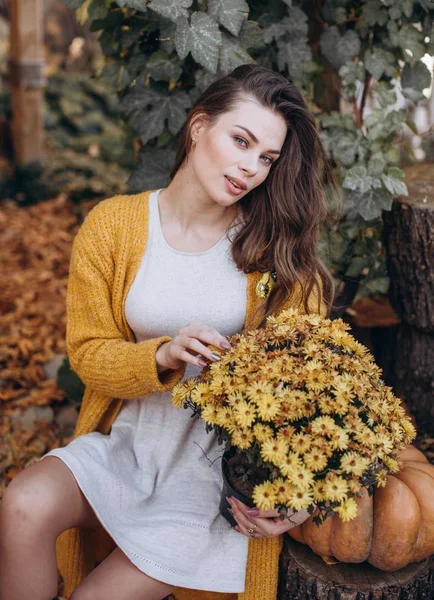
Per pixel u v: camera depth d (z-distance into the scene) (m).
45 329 3.86
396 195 2.41
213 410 1.60
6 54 7.35
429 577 1.89
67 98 7.44
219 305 1.86
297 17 2.30
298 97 1.77
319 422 1.55
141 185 2.47
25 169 6.37
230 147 1.73
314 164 1.88
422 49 2.35
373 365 1.76
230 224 1.90
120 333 1.91
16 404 3.13
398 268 2.46
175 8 2.08
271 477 1.57
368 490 1.71
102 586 1.69
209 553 1.78
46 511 1.64
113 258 1.89
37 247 5.21
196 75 2.27
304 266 1.91
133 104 2.40
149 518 1.79
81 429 2.00
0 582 1.65
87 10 2.45
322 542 1.84
